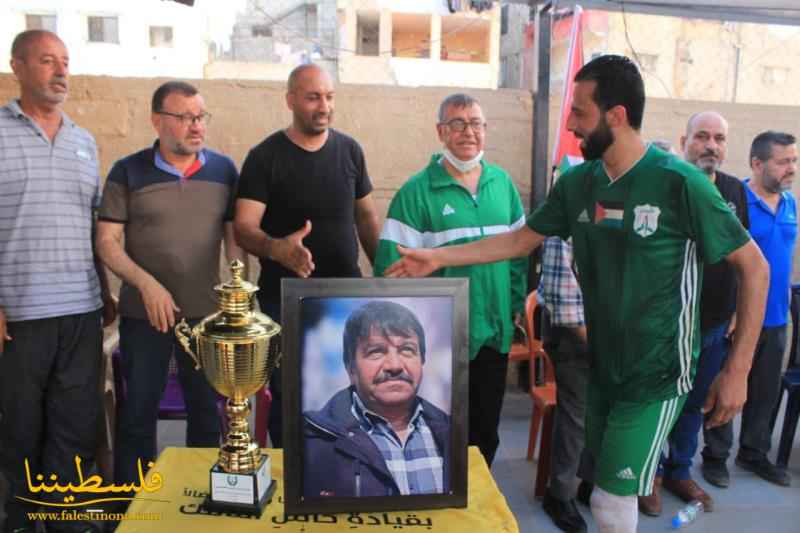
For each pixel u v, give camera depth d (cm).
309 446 127
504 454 306
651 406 155
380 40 1377
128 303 225
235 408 135
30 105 211
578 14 341
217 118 344
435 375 130
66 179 215
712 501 264
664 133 382
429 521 128
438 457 130
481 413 234
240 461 131
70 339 219
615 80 148
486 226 225
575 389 237
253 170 227
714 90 1091
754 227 279
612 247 156
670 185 147
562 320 231
